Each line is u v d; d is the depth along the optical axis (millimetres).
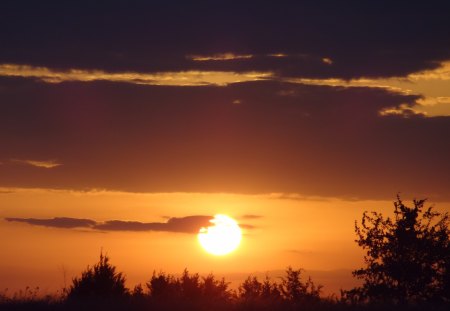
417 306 50188
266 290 73250
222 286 70312
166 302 50312
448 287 75188
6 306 48938
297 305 49969
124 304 49406
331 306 49781
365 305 50250
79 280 71500
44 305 49312
